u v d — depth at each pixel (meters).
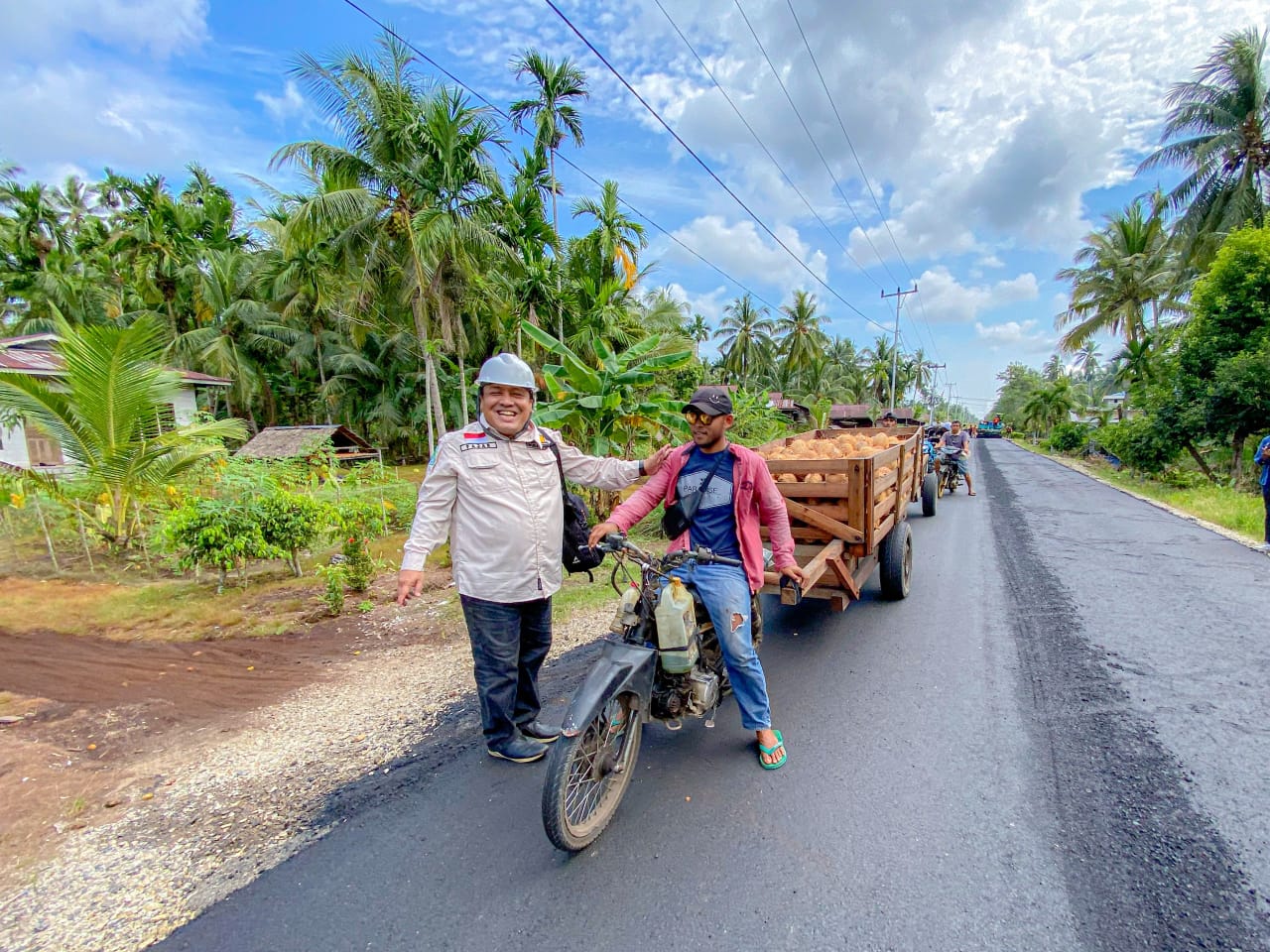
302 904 2.18
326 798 2.83
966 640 4.62
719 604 2.89
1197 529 9.03
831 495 4.31
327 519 7.21
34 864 2.42
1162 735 3.19
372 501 10.50
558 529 2.99
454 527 2.89
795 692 3.79
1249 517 9.30
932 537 8.63
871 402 62.62
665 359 9.07
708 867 2.32
